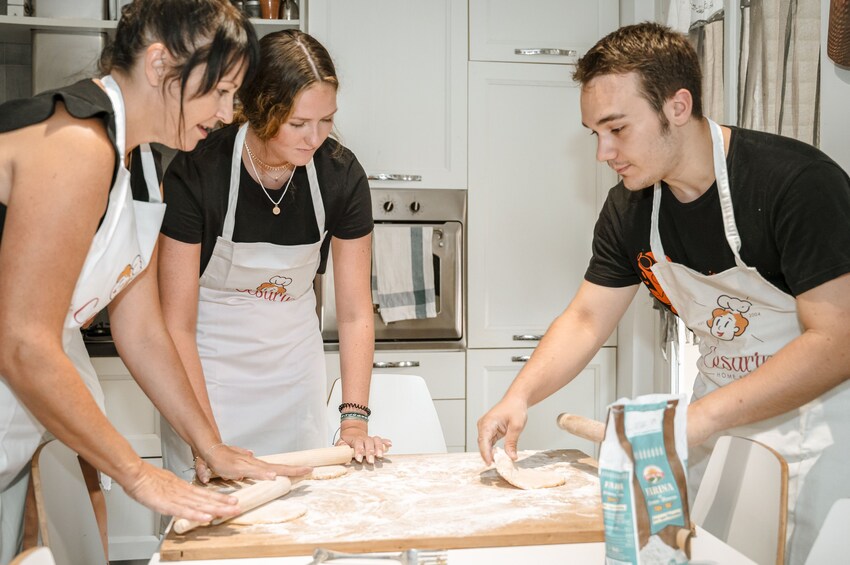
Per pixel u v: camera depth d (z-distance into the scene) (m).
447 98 3.22
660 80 1.32
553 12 3.26
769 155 1.40
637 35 1.34
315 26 3.14
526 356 3.28
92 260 1.20
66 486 1.41
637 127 1.34
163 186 1.64
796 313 1.46
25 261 1.05
